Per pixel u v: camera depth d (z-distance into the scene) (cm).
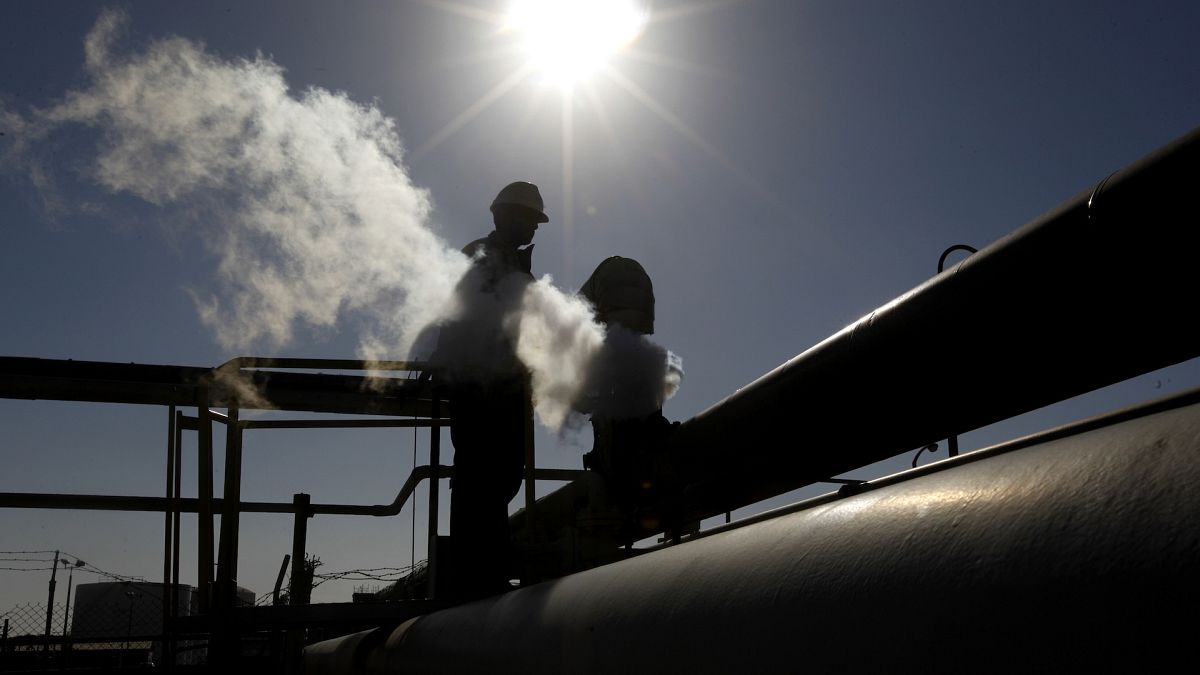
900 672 99
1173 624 77
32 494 498
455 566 377
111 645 1246
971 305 249
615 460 386
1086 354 237
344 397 501
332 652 476
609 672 162
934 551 105
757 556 140
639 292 402
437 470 513
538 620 208
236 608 394
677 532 409
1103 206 213
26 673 578
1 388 444
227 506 480
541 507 548
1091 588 84
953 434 301
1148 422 103
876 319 283
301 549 623
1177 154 199
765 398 335
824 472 353
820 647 111
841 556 119
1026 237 234
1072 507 93
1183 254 202
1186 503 82
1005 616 90
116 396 465
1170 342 224
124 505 507
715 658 130
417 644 306
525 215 412
